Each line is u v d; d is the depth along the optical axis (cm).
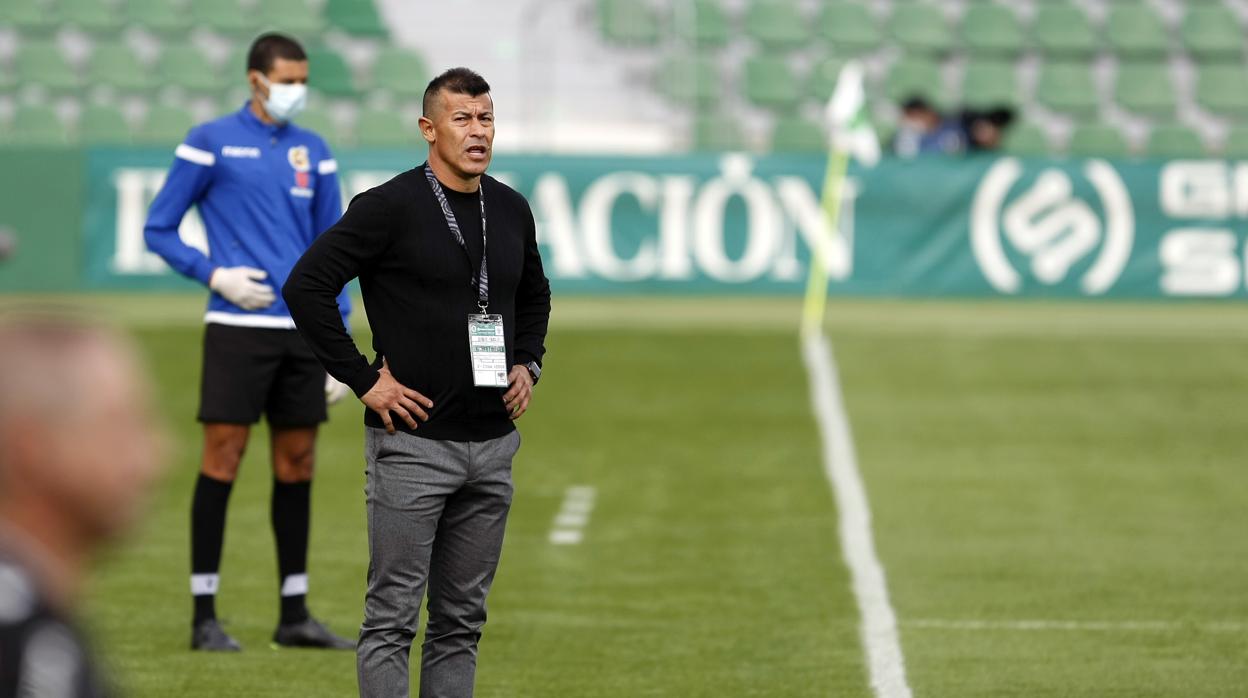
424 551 1509
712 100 6569
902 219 5300
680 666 2050
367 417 1530
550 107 6606
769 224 5297
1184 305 5300
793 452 3403
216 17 6650
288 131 2112
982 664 2058
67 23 6575
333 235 1480
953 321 4850
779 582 2481
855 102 4800
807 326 4647
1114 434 3572
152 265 5197
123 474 545
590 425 3616
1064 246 5312
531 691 1939
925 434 3559
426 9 6812
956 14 7006
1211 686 1969
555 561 2600
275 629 2206
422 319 1491
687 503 2998
